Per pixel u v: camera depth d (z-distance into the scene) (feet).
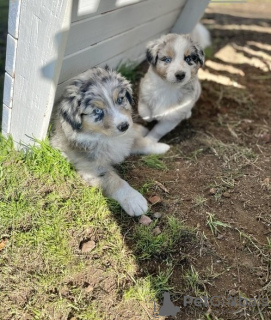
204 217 1.29
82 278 1.12
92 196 1.32
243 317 1.03
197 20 2.18
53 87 1.29
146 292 1.08
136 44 2.04
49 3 1.14
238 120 1.85
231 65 2.32
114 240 1.21
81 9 1.31
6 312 1.03
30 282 1.09
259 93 2.06
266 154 1.60
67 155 1.42
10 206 1.27
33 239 1.19
